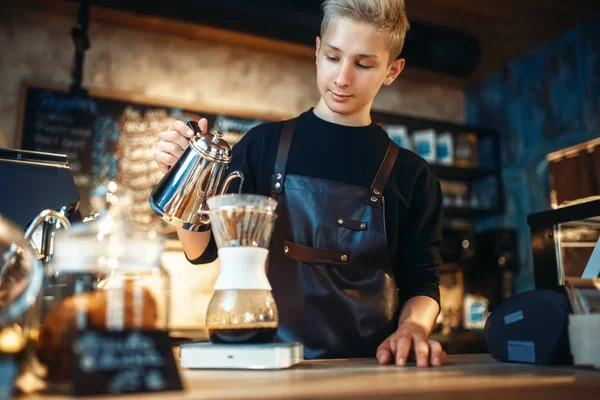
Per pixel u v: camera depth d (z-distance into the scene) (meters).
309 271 1.41
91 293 0.73
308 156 1.55
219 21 2.96
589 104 3.43
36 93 3.12
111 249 0.77
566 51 3.63
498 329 1.11
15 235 0.78
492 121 4.19
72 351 0.62
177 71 3.55
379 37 1.38
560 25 3.57
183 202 1.23
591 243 1.22
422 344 1.06
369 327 1.39
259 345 0.94
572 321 0.98
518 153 3.94
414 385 0.70
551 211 1.35
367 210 1.49
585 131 3.45
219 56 3.68
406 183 1.60
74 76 3.14
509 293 3.70
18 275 0.75
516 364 1.05
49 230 1.12
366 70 1.41
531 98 3.86
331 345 1.37
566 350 0.99
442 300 3.92
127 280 0.76
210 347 0.94
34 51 3.25
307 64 3.93
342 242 1.45
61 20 3.33
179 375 0.65
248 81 3.73
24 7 3.25
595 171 1.60
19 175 1.13
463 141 4.15
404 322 1.29
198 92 3.58
